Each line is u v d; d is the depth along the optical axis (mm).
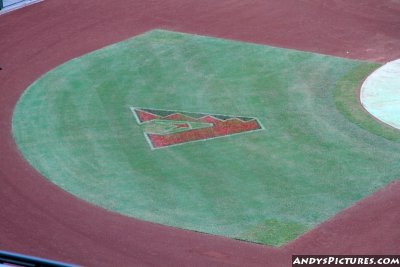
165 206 31766
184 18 51344
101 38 48500
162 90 41969
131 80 43188
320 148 36000
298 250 28906
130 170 34438
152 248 29016
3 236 29812
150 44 47688
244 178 33750
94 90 42000
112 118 39031
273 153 35656
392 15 51625
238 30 49625
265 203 31906
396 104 40062
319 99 40750
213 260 28312
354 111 39438
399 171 34000
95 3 53406
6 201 32094
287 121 38562
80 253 28766
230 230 30156
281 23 50562
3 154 35688
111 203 32000
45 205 31828
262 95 41281
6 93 41688
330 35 48844
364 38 48469
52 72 44156
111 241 29469
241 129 37844
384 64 44875
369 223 30391
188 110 39781
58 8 52469
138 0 53938
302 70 44188
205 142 36688
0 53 46281
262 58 45719
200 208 31641
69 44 47594
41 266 18188
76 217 31031
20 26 49812
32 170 34438
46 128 38094
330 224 30406
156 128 38000
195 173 34156
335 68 44438
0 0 51688
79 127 38188
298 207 31578
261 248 29031
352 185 33031
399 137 36875
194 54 46344
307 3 53469
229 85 42438
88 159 35312
